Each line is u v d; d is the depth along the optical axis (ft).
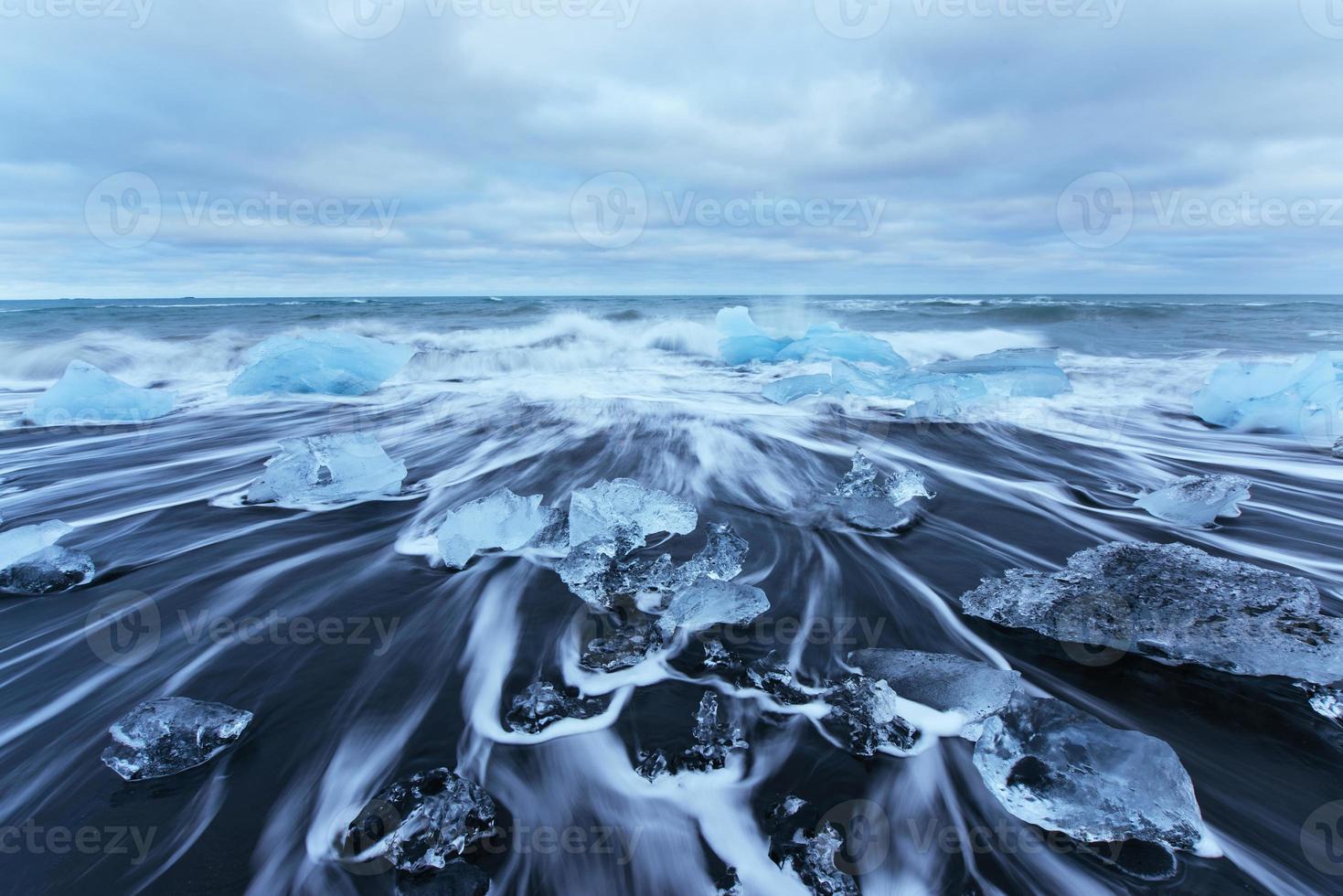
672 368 40.60
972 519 14.55
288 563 12.32
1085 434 23.22
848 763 6.97
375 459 16.55
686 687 8.38
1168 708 7.76
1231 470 18.70
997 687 7.84
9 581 11.07
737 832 6.21
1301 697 7.78
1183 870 5.65
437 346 47.14
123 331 48.62
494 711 7.97
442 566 12.16
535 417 26.27
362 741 7.45
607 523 12.57
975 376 30.32
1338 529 13.88
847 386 30.91
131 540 13.50
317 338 33.96
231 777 6.85
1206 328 52.01
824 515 14.67
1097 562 10.34
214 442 22.91
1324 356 23.95
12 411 28.81
